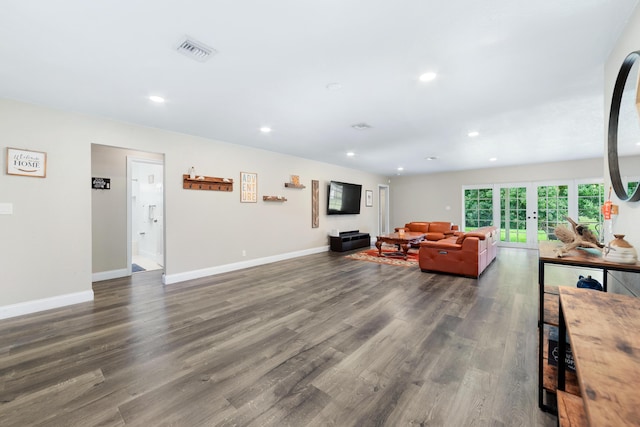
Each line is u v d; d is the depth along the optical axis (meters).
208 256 4.38
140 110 3.09
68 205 3.08
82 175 3.17
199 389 1.64
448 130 3.85
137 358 1.98
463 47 1.89
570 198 6.39
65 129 3.06
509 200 7.22
